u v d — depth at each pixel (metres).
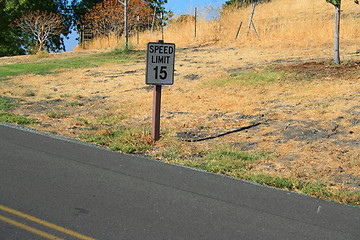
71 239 4.11
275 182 6.27
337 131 8.68
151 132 8.94
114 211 4.84
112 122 10.38
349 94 11.26
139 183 5.88
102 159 7.04
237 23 29.45
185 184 5.96
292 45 22.45
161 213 4.85
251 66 17.16
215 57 21.17
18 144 7.70
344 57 16.78
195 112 11.19
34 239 4.07
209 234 4.36
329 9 31.95
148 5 42.97
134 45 30.03
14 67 21.66
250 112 10.70
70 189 5.48
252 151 7.93
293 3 36.59
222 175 6.59
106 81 17.12
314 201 5.59
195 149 8.15
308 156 7.52
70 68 20.91
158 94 8.38
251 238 4.32
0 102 13.09
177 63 20.02
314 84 12.77
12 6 39.38
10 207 4.79
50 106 12.73
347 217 5.05
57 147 7.66
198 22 29.70
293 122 9.52
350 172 6.79
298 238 4.39
